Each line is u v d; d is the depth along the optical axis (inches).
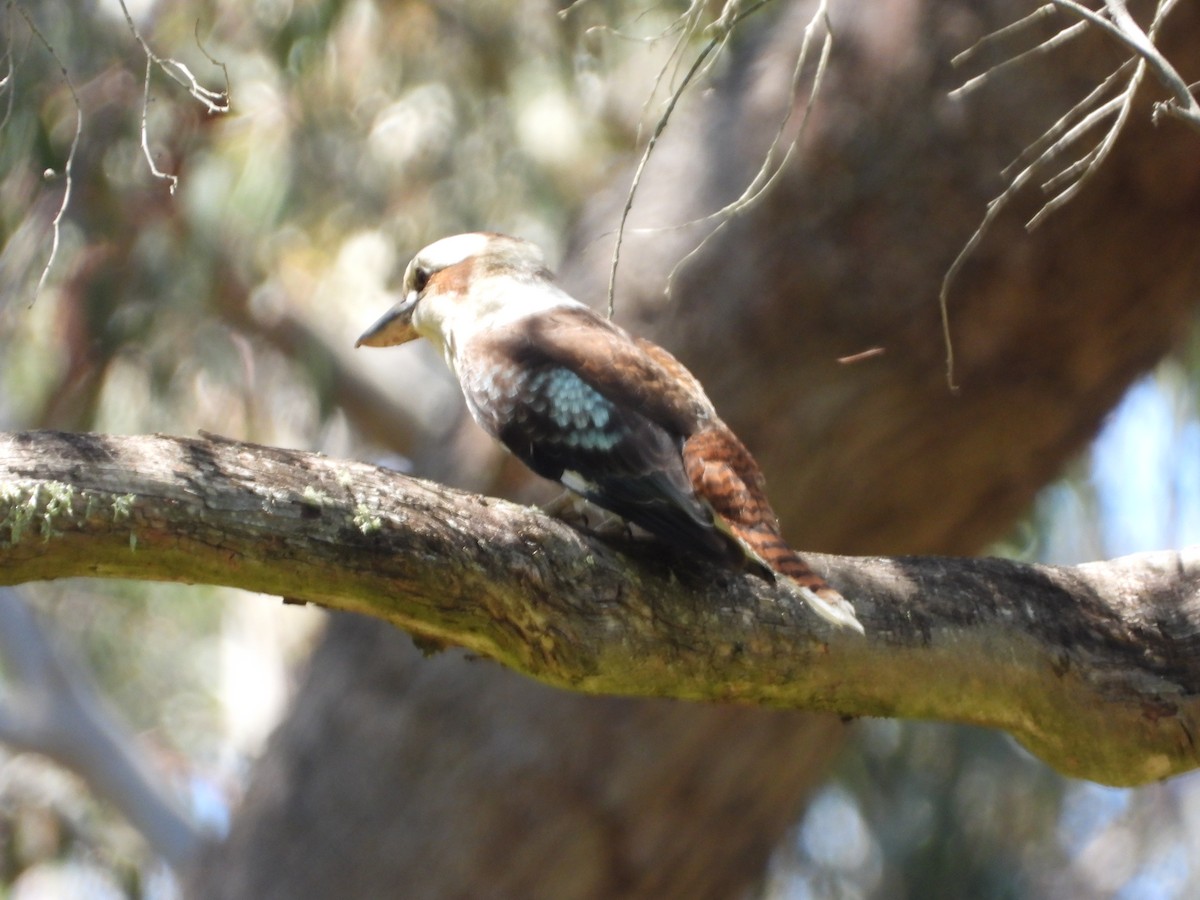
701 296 419.8
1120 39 201.3
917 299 411.5
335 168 611.8
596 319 298.8
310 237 629.9
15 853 727.1
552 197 613.3
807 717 445.1
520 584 223.6
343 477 212.7
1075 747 271.1
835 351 416.2
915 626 255.3
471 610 221.5
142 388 624.1
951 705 261.6
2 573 193.3
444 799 429.4
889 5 412.5
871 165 411.2
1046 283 409.4
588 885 432.1
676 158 439.2
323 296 654.5
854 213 413.1
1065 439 437.4
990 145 404.2
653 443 256.5
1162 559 279.3
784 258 414.9
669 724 429.4
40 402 597.6
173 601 816.3
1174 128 392.2
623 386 266.1
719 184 425.1
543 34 598.9
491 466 437.1
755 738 439.2
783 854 762.8
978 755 758.5
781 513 423.2
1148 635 269.6
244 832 456.4
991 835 767.7
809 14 432.1
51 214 512.1
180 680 844.0
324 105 606.2
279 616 829.8
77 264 552.7
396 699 439.5
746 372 418.3
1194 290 426.3
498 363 282.2
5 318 533.3
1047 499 669.9
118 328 572.4
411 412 659.4
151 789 721.6
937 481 430.6
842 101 412.8
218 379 630.5
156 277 573.6
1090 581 274.1
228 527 201.9
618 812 429.1
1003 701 263.4
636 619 234.1
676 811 435.5
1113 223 404.5
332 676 456.1
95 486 194.1
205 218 579.5
